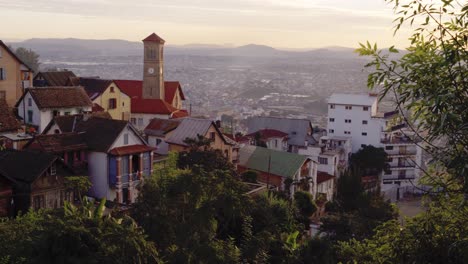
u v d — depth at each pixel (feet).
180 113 286.05
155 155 193.98
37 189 111.75
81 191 124.26
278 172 192.75
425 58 36.17
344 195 200.95
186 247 70.64
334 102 295.69
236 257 72.74
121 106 255.91
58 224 50.21
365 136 289.94
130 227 55.42
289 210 125.90
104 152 141.69
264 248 82.58
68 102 203.72
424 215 40.78
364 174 271.90
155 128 208.95
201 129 190.08
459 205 35.88
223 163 152.66
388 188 277.64
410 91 36.86
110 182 143.64
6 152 120.47
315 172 209.46
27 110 197.26
